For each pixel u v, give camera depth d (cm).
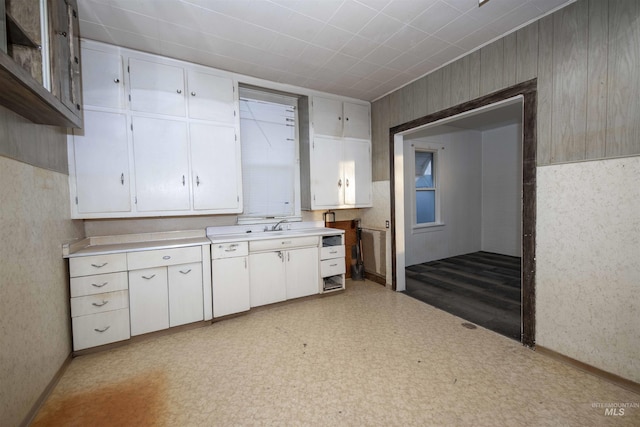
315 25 222
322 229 375
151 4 195
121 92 252
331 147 370
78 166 235
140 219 284
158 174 268
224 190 300
